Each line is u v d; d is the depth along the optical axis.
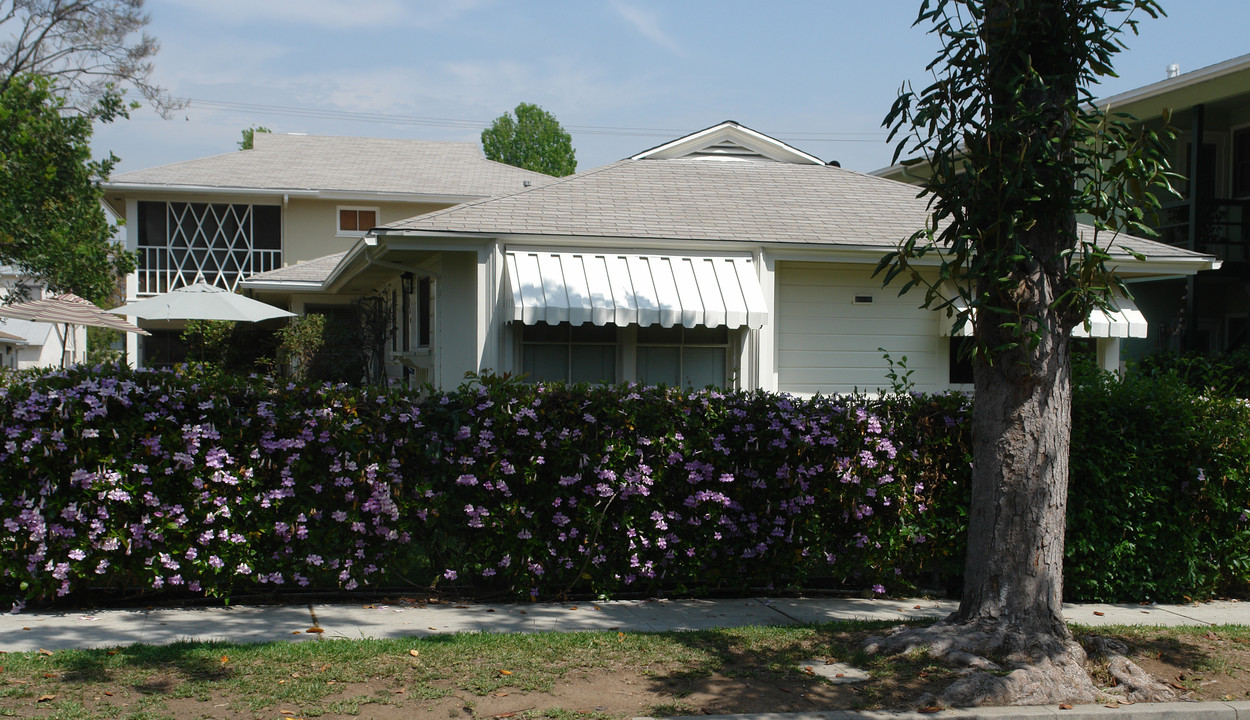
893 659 5.74
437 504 7.04
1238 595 8.37
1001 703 5.18
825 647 6.02
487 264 11.31
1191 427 7.88
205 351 22.12
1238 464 7.95
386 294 17.89
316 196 24.95
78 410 6.45
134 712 4.58
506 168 29.53
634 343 12.02
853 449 7.62
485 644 5.90
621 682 5.30
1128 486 7.80
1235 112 18.50
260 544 6.88
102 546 6.47
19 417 6.35
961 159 6.16
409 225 11.12
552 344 11.77
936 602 7.66
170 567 6.58
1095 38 5.80
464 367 11.73
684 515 7.48
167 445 6.62
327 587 7.31
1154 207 5.82
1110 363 13.50
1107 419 7.74
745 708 4.96
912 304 12.86
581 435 7.20
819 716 4.88
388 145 30.02
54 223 19.92
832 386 12.62
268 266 25.48
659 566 7.50
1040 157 5.69
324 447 6.89
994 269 5.65
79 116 20.64
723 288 11.66
